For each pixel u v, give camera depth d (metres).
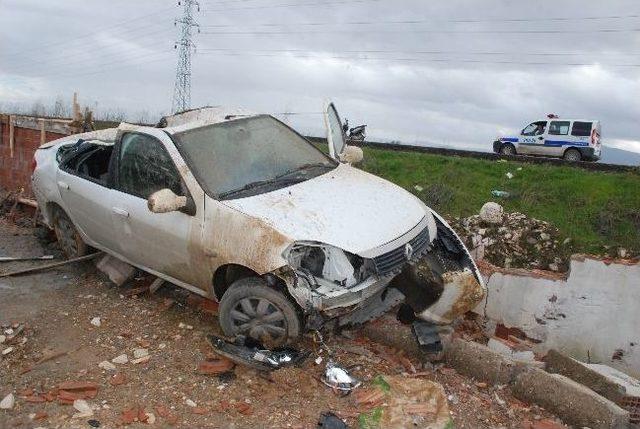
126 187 5.25
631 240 7.77
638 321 5.33
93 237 5.93
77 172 5.95
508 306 5.94
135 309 5.31
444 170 10.80
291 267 4.05
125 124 5.47
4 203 8.88
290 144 5.54
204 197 4.56
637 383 4.66
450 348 4.61
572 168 10.84
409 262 4.33
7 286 5.88
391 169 11.16
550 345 5.77
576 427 3.92
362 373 4.30
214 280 4.62
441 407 3.81
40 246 7.28
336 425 3.59
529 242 7.89
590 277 5.52
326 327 4.49
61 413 3.71
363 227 4.29
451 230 5.27
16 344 4.66
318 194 4.64
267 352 4.32
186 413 3.75
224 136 5.20
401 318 4.84
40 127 8.74
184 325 4.98
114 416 3.69
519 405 4.14
